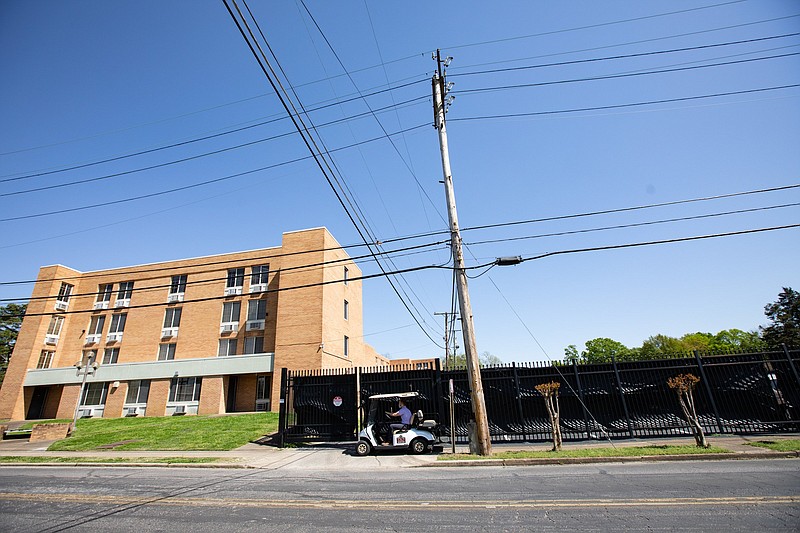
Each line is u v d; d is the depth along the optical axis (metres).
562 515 5.85
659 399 13.90
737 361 13.82
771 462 9.55
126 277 37.47
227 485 9.19
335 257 33.47
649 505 6.19
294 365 28.78
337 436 15.49
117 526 6.19
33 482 10.27
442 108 14.75
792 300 46.66
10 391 34.41
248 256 34.62
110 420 27.91
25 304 51.75
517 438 14.29
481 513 6.12
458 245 13.48
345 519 6.07
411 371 15.45
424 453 13.11
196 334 33.59
